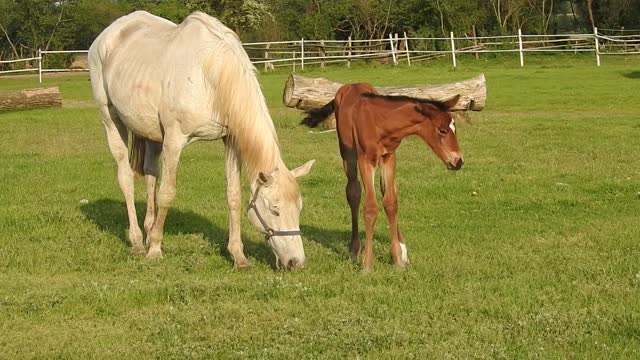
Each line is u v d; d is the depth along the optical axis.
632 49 43.22
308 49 46.06
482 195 11.12
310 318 6.07
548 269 7.36
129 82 8.20
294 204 7.34
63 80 37.00
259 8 48.84
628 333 5.64
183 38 7.90
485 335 5.62
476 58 41.19
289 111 22.36
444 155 6.93
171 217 10.08
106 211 10.55
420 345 5.50
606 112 20.86
